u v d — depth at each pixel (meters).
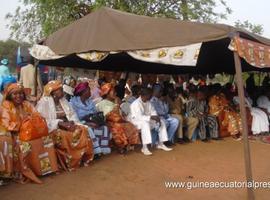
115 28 6.46
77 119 6.83
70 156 6.06
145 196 5.23
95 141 6.65
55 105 6.55
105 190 5.38
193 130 8.75
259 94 10.98
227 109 9.48
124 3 17.42
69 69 11.34
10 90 5.55
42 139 5.68
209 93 9.60
